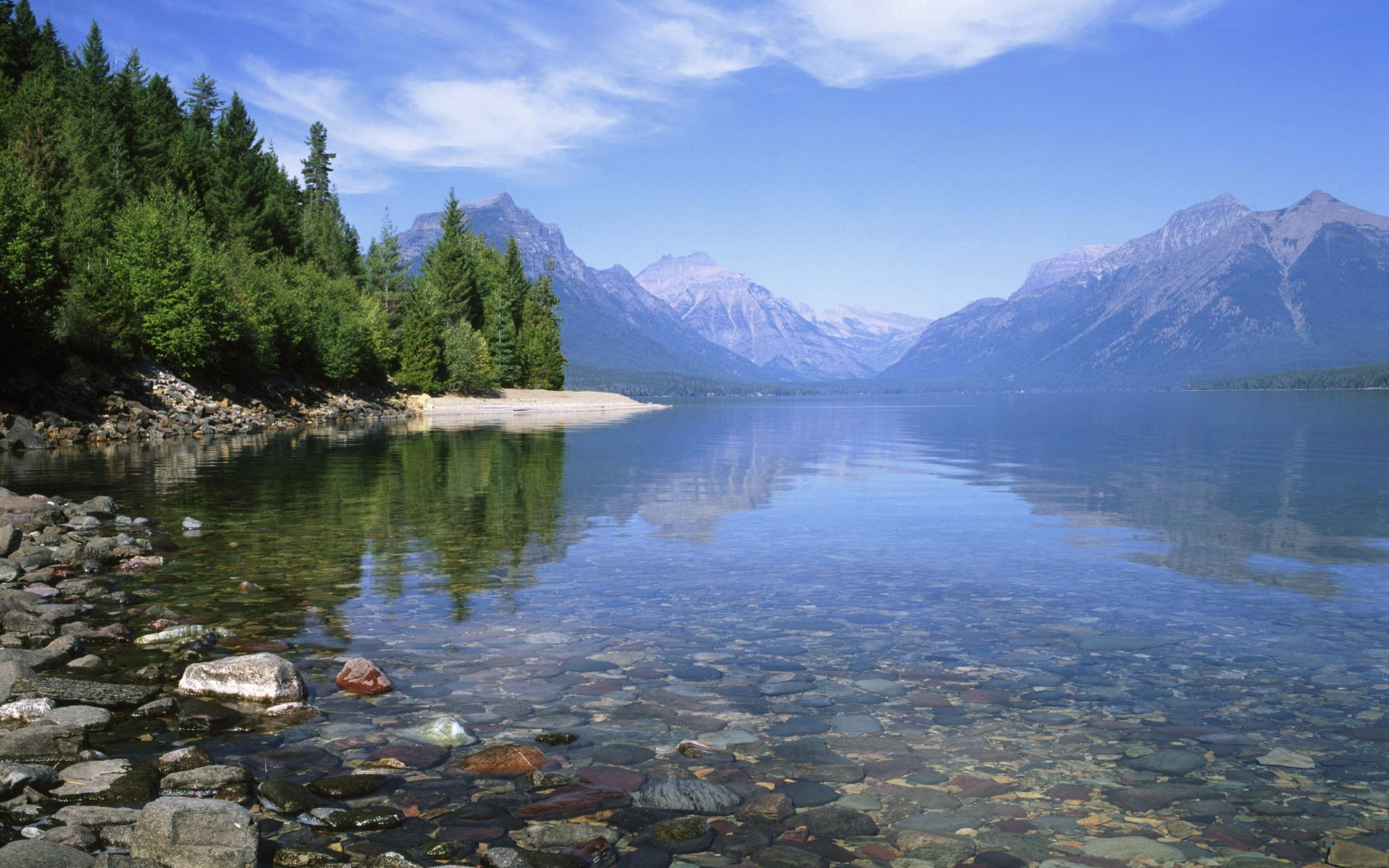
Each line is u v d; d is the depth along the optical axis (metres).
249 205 100.31
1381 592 9.71
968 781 4.87
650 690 6.38
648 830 4.25
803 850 4.07
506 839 4.14
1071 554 12.04
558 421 68.00
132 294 49.88
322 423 60.62
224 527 14.20
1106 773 5.00
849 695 6.29
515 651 7.36
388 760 5.07
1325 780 4.88
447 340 102.75
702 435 47.91
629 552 12.12
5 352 38.19
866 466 27.30
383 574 10.50
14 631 7.75
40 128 73.00
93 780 4.72
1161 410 104.19
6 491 14.90
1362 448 35.12
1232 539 13.38
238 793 4.59
